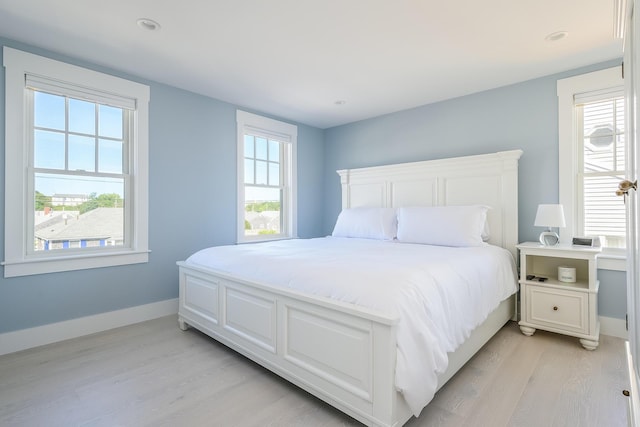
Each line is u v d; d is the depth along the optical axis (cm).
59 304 264
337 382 163
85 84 272
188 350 244
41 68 251
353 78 305
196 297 269
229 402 179
